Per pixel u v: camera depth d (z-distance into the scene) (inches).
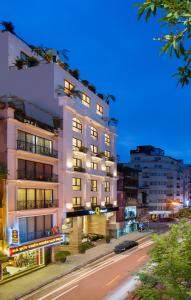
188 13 173.8
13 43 2060.8
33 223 1622.8
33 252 1590.8
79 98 2174.0
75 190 2052.2
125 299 1154.0
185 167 5492.1
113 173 2677.2
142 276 495.5
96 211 2265.0
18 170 1493.6
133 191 3395.7
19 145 1499.8
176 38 183.2
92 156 2285.9
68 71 2230.6
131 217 3073.3
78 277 1480.1
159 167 4611.2
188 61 193.8
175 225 544.4
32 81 1985.7
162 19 180.5
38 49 2159.2
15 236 1386.6
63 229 1857.8
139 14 183.2
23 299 1182.3
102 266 1688.0
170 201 4628.4
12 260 1488.7
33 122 1600.6
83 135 2185.0
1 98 1678.2
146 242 2452.0
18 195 1505.9
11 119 1435.8
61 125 1911.9
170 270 468.1
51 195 1802.4
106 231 2458.2
